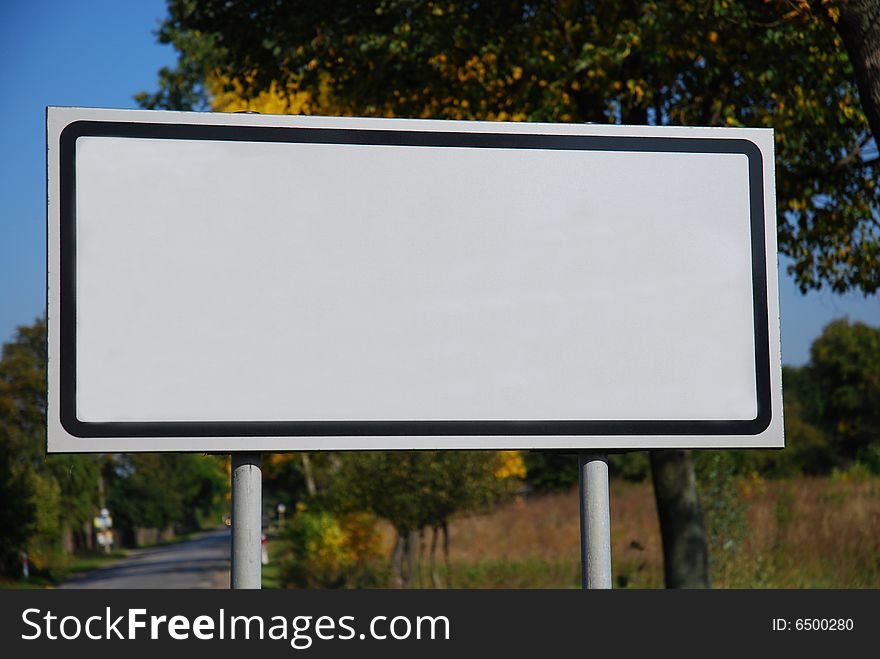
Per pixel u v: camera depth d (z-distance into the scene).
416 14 8.84
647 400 3.36
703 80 8.70
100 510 56.38
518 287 3.35
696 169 3.45
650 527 19.91
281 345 3.23
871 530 14.82
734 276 3.43
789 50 8.20
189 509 81.06
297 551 22.86
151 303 3.18
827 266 9.92
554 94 8.45
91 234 3.17
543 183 3.39
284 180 3.28
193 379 3.18
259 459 3.21
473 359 3.31
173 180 3.23
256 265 3.24
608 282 3.38
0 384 34.94
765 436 3.39
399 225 3.32
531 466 38.28
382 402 3.26
